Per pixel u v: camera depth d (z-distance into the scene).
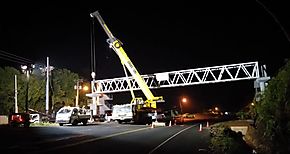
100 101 71.62
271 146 14.12
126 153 17.27
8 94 55.94
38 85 60.06
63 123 42.56
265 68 44.81
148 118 52.06
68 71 69.50
